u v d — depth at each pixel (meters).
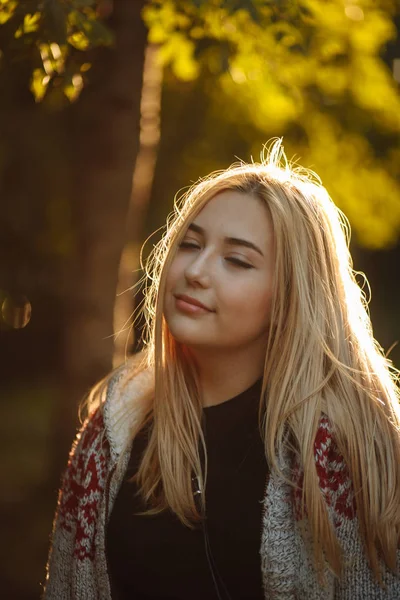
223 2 4.17
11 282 10.40
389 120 7.11
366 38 6.40
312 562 2.48
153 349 2.82
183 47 5.20
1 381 15.63
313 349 2.53
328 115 6.94
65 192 10.68
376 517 2.48
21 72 4.29
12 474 9.98
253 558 2.49
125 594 2.63
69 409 6.34
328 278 2.59
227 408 2.62
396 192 7.71
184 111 9.30
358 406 2.55
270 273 2.52
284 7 4.52
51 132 10.02
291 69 5.62
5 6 3.84
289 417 2.51
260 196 2.52
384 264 18.25
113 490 2.66
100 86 5.80
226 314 2.50
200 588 2.53
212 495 2.55
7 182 10.66
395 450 2.55
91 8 4.26
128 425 2.71
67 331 6.32
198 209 2.55
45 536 8.23
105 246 6.09
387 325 17.97
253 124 8.05
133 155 5.94
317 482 2.44
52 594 2.82
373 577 2.52
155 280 2.94
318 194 2.62
